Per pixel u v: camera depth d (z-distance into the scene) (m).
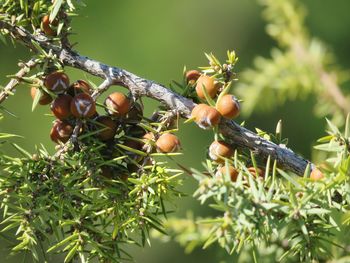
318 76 1.02
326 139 0.75
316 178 0.75
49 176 0.75
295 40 1.04
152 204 0.75
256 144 0.77
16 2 0.78
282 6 1.05
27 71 0.77
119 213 0.75
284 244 0.89
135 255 1.96
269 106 1.05
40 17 0.78
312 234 0.75
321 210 0.72
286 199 0.73
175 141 0.75
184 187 1.99
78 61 0.78
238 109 0.76
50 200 0.74
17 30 0.78
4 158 0.75
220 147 0.76
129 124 0.77
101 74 0.77
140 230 0.77
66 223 0.74
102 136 0.76
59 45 0.78
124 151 0.76
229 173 0.73
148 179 0.75
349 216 0.74
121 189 0.75
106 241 0.75
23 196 0.74
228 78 0.77
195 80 0.78
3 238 0.75
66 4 0.78
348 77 1.02
